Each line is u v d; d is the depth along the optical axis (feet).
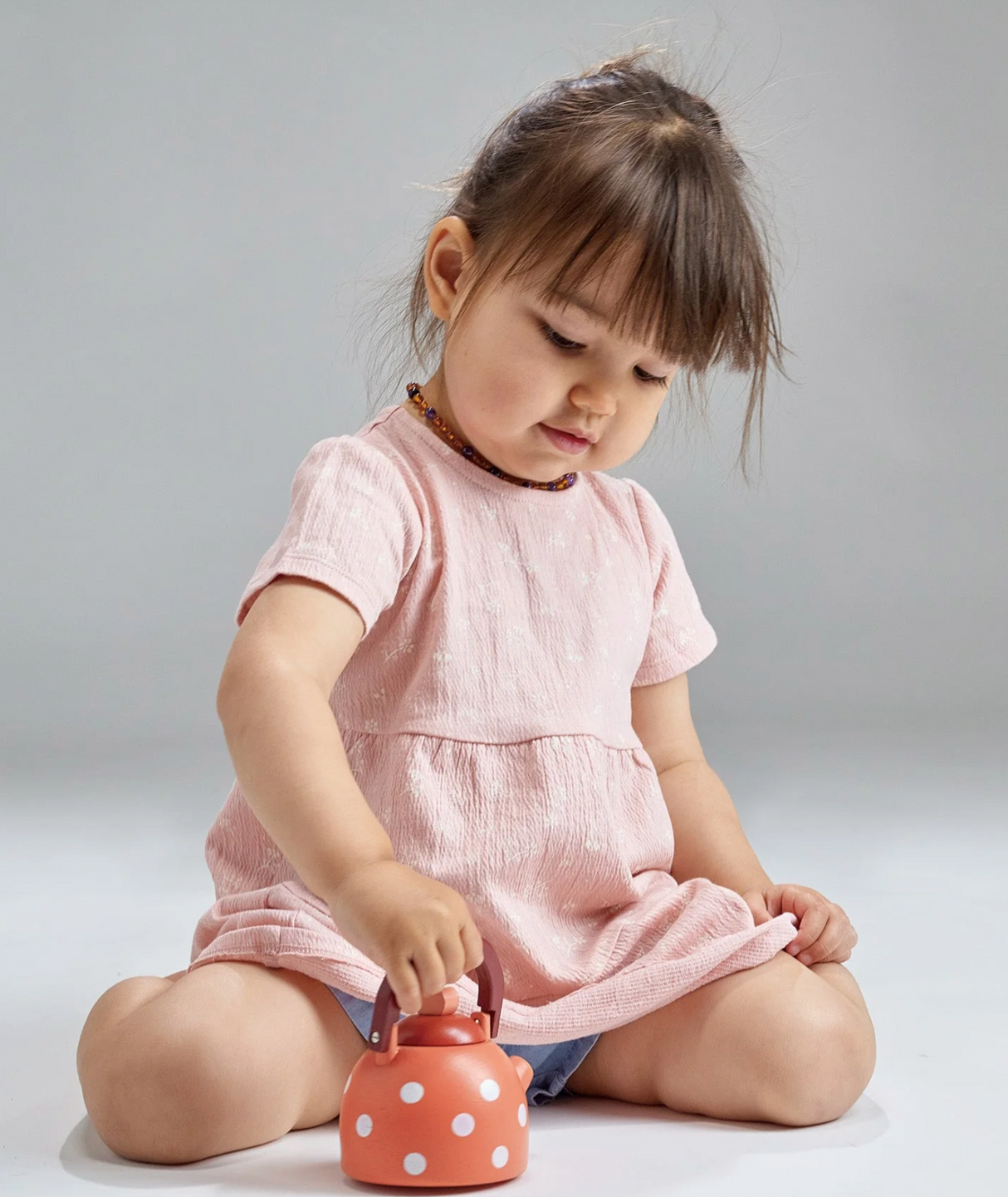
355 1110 2.56
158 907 5.08
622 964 3.25
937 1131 2.90
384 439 3.52
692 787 3.88
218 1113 2.70
